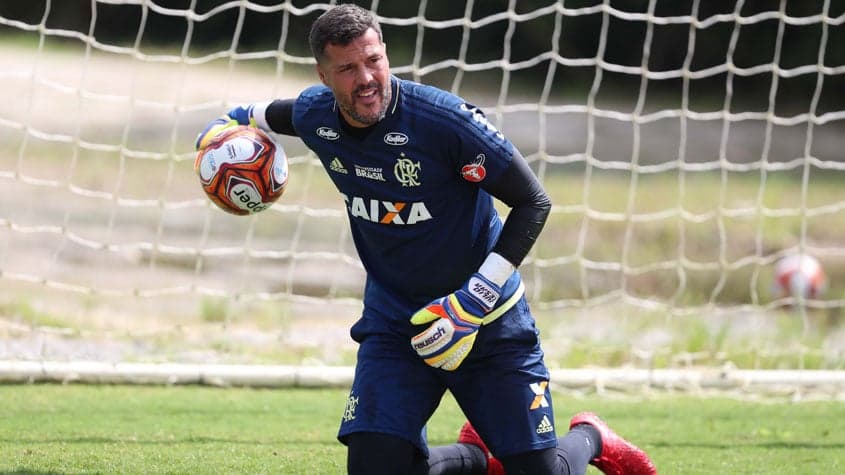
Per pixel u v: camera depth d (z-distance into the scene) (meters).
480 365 12.74
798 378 23.31
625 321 30.33
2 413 19.22
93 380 21.75
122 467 16.02
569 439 14.09
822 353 26.84
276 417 19.92
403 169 12.13
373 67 11.37
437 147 12.03
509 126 61.91
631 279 36.22
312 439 18.39
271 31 71.12
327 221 40.41
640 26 73.12
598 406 21.78
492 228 12.98
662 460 17.72
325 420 19.81
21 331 25.02
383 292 13.09
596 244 40.00
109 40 72.38
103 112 53.47
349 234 39.03
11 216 36.53
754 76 70.88
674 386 23.25
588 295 34.06
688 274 37.03
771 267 38.06
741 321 31.53
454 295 12.02
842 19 27.05
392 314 12.94
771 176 53.66
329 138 12.37
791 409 21.84
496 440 12.76
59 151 46.25
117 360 23.17
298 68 65.50
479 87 71.62
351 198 12.69
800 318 31.86
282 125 13.47
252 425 19.25
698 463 17.56
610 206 45.03
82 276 31.09
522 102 68.62
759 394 23.17
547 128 62.22
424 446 13.09
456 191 12.40
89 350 23.97
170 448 17.34
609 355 25.97
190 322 27.36
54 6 73.19
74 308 27.56
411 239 12.55
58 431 18.12
